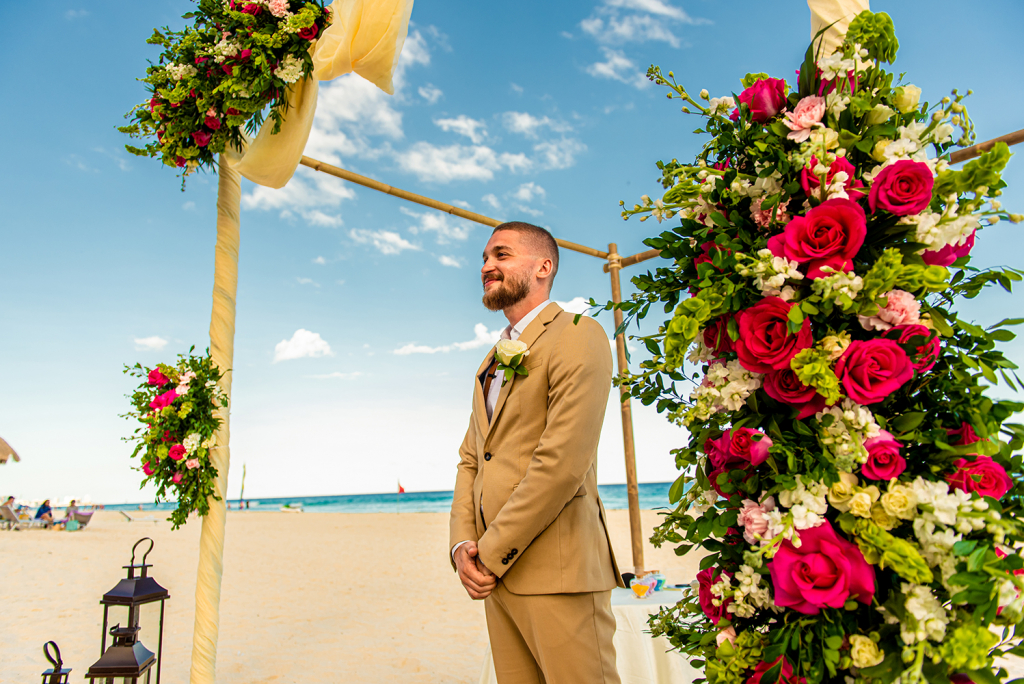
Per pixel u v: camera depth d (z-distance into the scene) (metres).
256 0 2.43
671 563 8.85
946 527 0.86
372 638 5.30
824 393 0.92
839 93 1.09
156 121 2.58
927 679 0.85
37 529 17.95
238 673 4.22
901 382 0.92
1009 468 0.97
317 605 6.89
